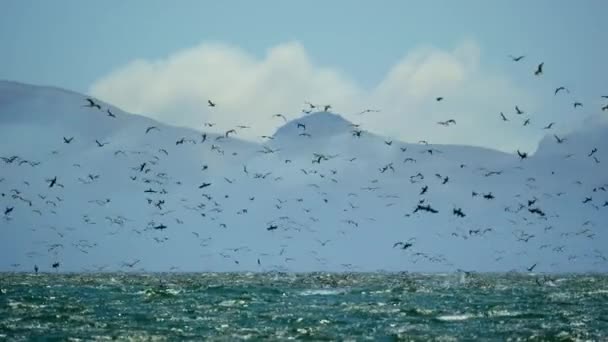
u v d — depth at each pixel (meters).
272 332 71.56
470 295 124.81
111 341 66.50
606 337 68.88
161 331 72.38
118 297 117.88
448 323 78.62
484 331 72.31
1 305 99.12
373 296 121.50
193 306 99.94
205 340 66.81
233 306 99.88
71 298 114.81
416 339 67.44
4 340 66.69
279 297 118.75
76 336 69.06
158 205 105.81
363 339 67.38
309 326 76.06
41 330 72.94
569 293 131.25
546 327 75.44
